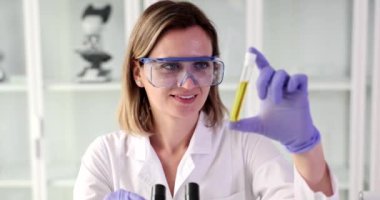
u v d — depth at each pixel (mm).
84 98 2365
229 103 2193
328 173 885
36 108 2182
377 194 1047
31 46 2135
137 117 1180
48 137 2297
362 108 2055
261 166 1126
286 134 792
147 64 991
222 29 2166
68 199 2287
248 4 2033
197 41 972
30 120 2193
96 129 2393
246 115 2000
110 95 2365
